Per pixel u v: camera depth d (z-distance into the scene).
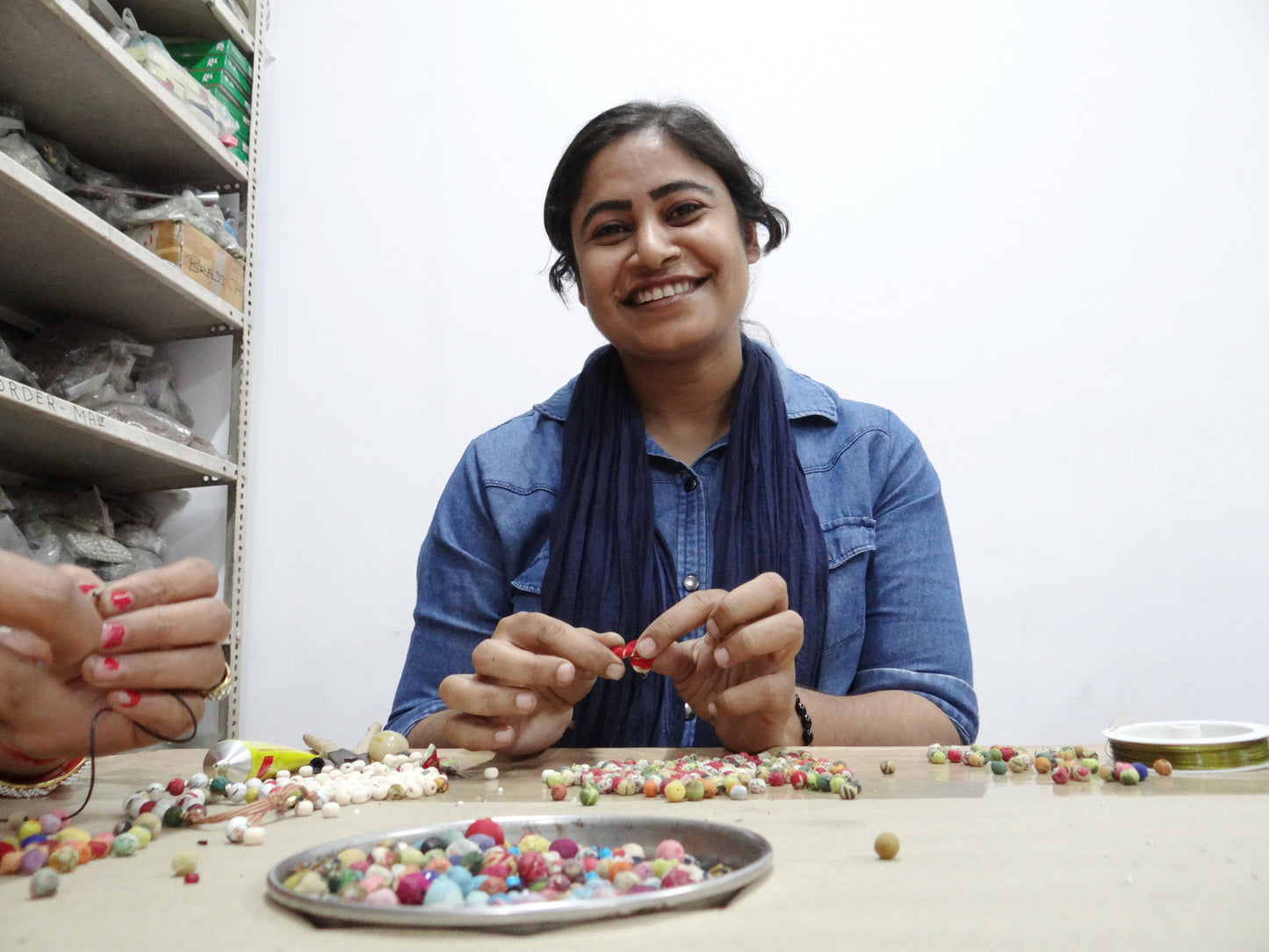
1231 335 2.11
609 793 0.73
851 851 0.47
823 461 1.35
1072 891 0.39
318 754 0.92
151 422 2.00
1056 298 2.17
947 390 2.18
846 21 2.31
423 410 2.31
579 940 0.33
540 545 1.36
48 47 1.75
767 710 0.92
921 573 1.29
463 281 2.34
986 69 2.24
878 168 2.25
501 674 0.91
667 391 1.33
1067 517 2.11
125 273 1.93
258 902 0.40
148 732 0.66
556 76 2.39
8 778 0.69
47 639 0.56
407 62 2.43
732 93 2.32
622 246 1.20
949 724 1.15
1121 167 2.18
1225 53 2.18
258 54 2.36
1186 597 2.07
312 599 2.25
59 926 0.37
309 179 2.40
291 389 2.33
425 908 0.34
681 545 1.32
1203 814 0.56
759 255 1.39
